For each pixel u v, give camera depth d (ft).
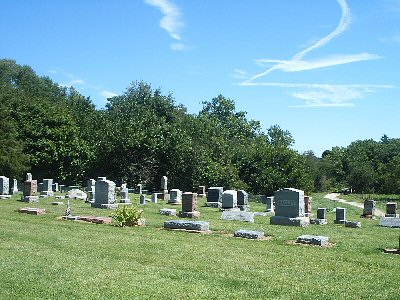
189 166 195.52
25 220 75.56
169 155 194.80
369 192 283.59
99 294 35.06
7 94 205.46
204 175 193.88
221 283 39.96
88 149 188.75
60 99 295.69
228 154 212.23
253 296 36.29
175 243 58.85
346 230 81.92
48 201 113.39
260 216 107.34
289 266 47.62
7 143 168.04
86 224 74.02
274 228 78.59
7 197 118.42
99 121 213.05
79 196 128.77
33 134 184.96
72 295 34.65
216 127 261.24
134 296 34.91
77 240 58.18
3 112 181.37
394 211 128.47
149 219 84.64
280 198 88.63
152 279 40.24
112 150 186.09
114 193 104.32
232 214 92.89
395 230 85.35
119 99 271.69
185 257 50.26
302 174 197.67
